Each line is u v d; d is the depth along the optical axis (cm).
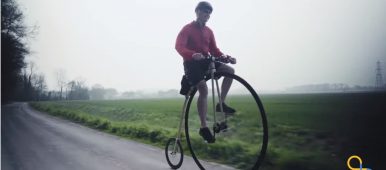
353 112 843
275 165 450
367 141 555
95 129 1140
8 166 482
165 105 3025
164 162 466
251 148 387
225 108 270
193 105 322
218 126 275
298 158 459
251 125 258
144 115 1819
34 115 2375
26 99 5466
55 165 476
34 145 689
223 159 445
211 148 475
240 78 251
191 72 294
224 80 268
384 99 820
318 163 453
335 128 690
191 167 420
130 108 2745
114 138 821
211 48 336
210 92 285
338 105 1055
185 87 330
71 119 1805
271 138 656
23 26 2641
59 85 4584
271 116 1041
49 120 1736
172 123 1277
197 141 488
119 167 440
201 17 312
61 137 847
